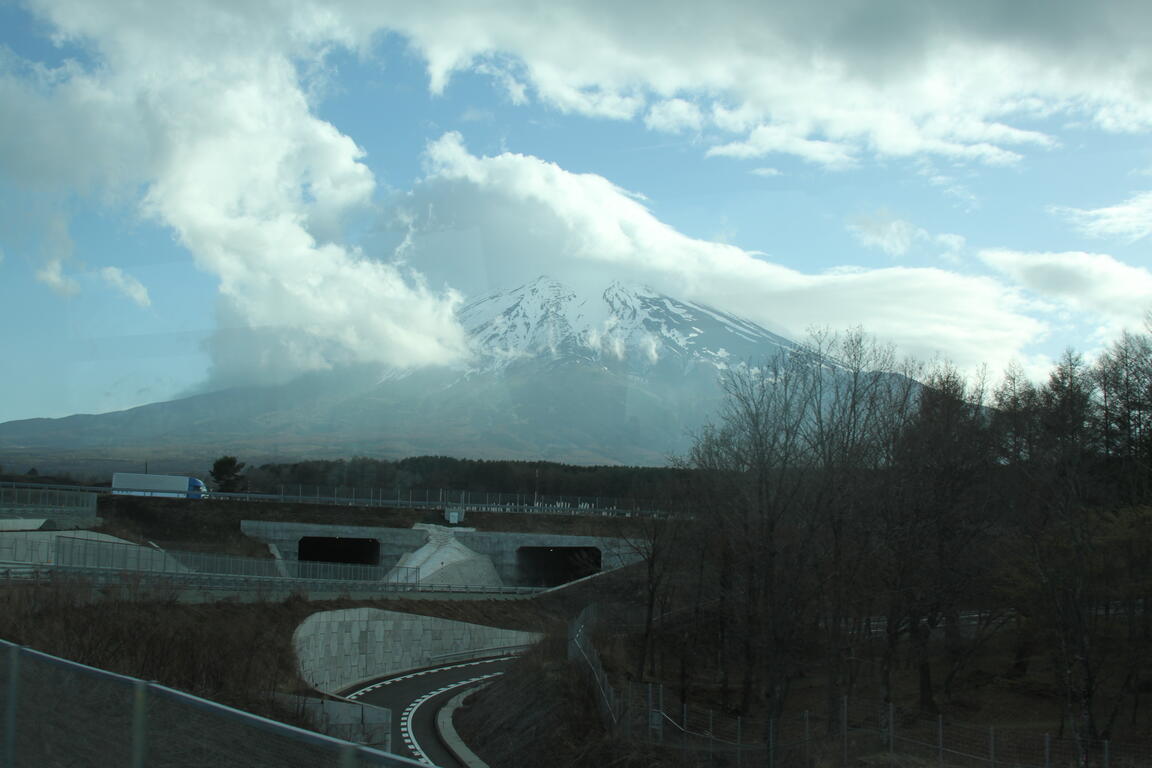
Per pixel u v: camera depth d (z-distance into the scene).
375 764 7.14
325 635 56.53
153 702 9.80
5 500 74.25
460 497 127.06
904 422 56.88
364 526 112.50
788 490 46.59
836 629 45.81
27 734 12.07
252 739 8.37
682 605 75.94
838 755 38.66
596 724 42.88
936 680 53.91
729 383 59.53
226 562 63.47
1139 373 59.44
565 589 95.00
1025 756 38.03
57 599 35.94
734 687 58.38
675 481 69.88
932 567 49.62
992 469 53.69
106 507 107.25
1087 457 49.03
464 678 64.44
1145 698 44.88
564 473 145.12
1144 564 44.09
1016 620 53.34
